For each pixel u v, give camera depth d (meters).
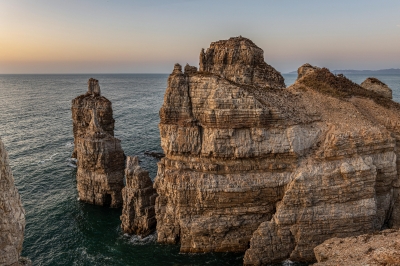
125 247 42.78
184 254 41.38
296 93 50.78
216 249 41.69
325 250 32.22
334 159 40.50
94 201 55.41
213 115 40.03
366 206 39.12
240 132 40.53
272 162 41.16
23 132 102.06
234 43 59.94
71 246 42.91
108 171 54.41
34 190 59.84
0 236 17.97
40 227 47.22
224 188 39.97
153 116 142.50
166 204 43.78
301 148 41.41
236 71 57.81
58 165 72.88
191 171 41.66
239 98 39.81
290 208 38.88
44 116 133.38
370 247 30.23
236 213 40.94
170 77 42.09
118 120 131.12
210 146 40.53
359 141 40.75
